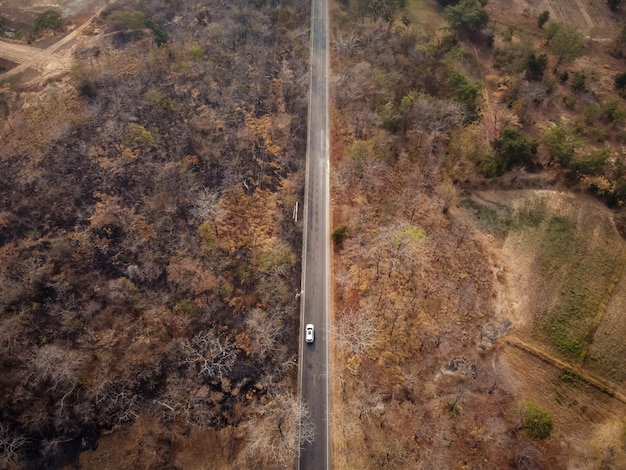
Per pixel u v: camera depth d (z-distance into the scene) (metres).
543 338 54.03
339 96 78.38
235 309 54.91
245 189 65.44
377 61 83.06
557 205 66.12
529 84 80.94
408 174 69.25
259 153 69.81
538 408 46.47
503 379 50.97
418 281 58.12
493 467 45.47
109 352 50.09
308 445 46.69
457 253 61.00
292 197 65.88
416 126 72.88
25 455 44.56
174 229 60.25
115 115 70.94
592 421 48.31
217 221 61.41
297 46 86.19
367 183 67.88
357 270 59.09
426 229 63.38
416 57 82.69
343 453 46.31
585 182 67.31
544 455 46.03
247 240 60.75
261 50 85.06
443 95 76.56
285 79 81.12
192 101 74.94
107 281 54.84
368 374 51.12
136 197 62.41
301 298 56.94
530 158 69.12
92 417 46.44
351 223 63.62
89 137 68.00
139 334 51.62
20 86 75.62
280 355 52.25
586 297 56.97
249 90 78.19
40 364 47.25
